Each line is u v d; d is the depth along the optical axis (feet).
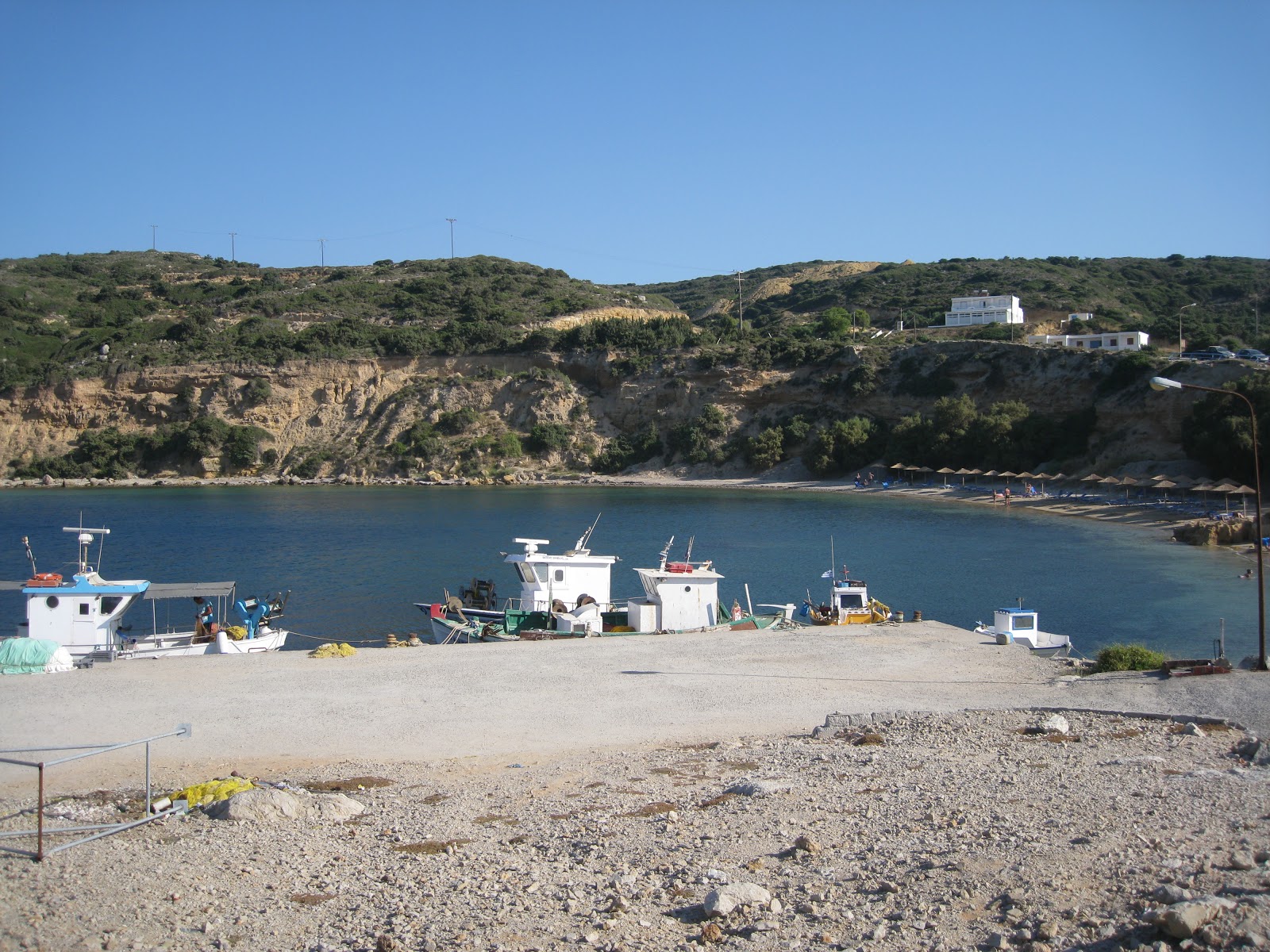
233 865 45.47
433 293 594.65
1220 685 78.79
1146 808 43.50
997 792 49.85
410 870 44.34
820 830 46.06
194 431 457.27
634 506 328.29
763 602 162.91
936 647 108.99
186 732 56.13
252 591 171.32
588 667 98.63
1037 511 293.02
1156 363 332.19
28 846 48.21
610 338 492.95
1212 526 219.41
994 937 30.99
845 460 406.41
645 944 34.42
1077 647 123.34
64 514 310.04
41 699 84.38
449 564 201.87
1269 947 26.43
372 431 475.31
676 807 52.85
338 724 77.77
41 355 506.89
